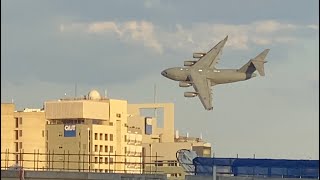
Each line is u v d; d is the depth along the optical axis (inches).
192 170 7554.1
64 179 7273.6
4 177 7372.1
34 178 7352.4
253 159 7101.4
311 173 6948.8
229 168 7155.5
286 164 7022.6
